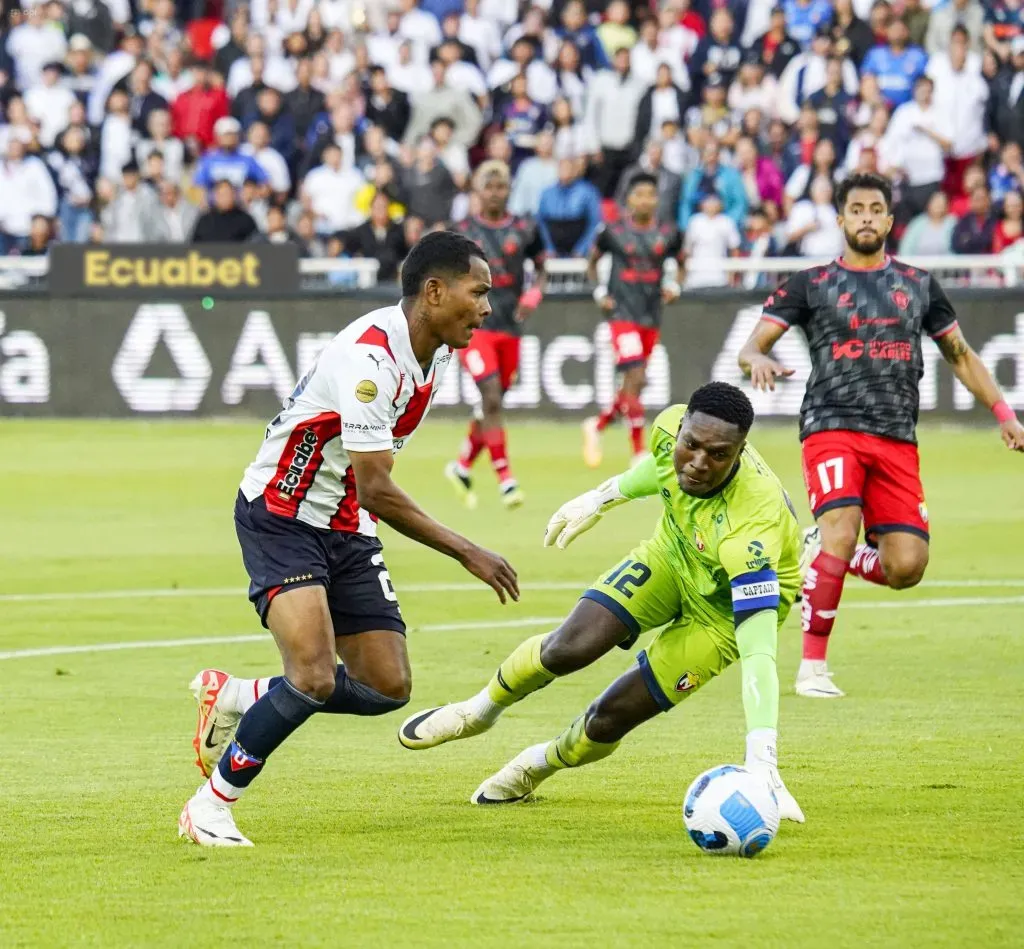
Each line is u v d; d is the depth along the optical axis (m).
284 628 18.47
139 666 29.91
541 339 72.44
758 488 18.62
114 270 73.38
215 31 87.81
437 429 73.56
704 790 17.86
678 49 82.75
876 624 34.09
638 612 19.61
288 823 19.58
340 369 18.20
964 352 29.11
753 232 74.00
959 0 79.69
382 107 80.56
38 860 17.78
